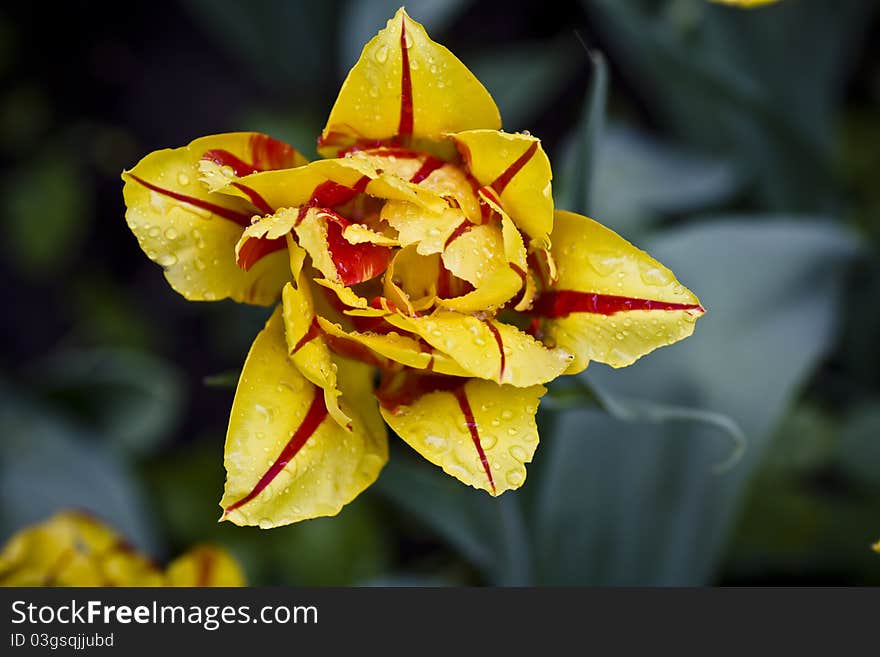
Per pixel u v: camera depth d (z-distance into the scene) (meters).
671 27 0.63
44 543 0.53
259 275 0.48
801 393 0.67
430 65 0.47
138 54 0.93
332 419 0.47
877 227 0.66
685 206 0.70
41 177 0.89
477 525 0.55
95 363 0.68
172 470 0.74
